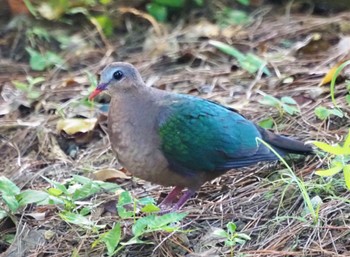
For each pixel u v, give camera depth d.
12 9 15.99
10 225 10.20
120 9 16.05
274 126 11.64
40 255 9.72
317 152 10.55
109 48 15.32
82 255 9.50
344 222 9.31
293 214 9.65
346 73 12.43
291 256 9.03
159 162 10.01
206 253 9.21
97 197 10.52
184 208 10.25
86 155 12.10
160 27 15.66
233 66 13.96
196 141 10.02
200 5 16.06
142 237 9.51
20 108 13.39
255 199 10.12
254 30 15.20
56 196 10.08
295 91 12.62
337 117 11.46
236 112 10.55
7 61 15.23
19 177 11.66
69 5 16.23
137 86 10.14
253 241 9.45
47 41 15.62
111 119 10.16
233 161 10.19
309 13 15.66
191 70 14.09
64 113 13.06
